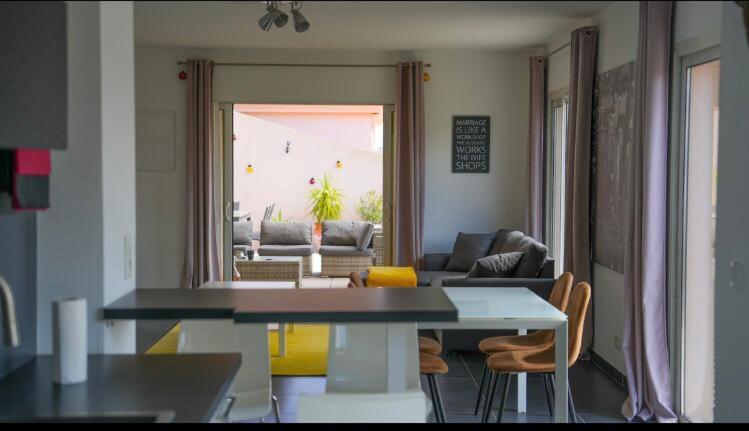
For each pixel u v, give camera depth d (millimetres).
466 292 3912
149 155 7195
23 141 1927
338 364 2834
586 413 4230
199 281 7152
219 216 7336
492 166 7312
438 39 6633
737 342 3002
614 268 4859
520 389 4191
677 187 4059
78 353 2119
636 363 4184
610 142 4957
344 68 7219
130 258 2822
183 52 7152
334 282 8750
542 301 3609
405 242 7207
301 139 12641
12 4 1910
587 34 5316
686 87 4016
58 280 2498
